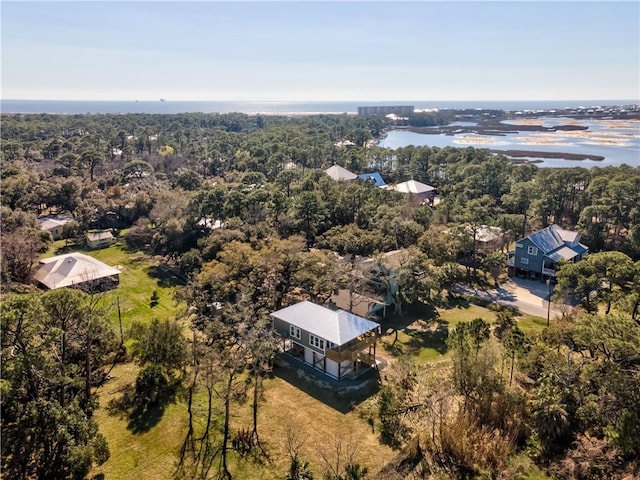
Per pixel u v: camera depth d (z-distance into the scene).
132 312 44.84
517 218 62.22
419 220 61.91
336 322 33.78
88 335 27.33
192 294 38.88
